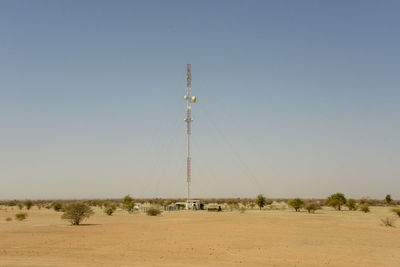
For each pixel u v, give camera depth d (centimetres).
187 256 2572
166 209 10644
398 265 2327
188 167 10644
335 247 3050
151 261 2361
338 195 11144
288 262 2392
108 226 4922
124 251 2766
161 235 3828
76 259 2398
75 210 5300
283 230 4356
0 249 2822
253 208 11925
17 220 6188
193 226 4862
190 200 10738
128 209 10175
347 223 5525
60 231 4234
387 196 16850
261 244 3195
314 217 7031
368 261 2444
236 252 2769
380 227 4872
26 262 2267
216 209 10050
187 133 10350
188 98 10144
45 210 10325
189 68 10088
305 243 3278
